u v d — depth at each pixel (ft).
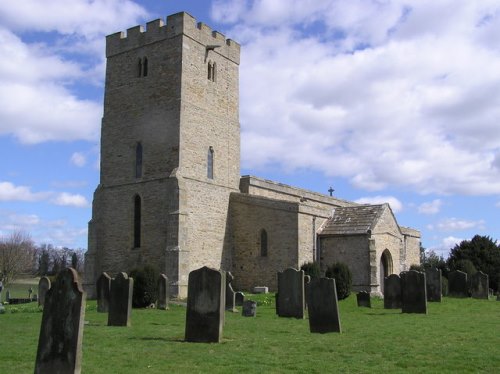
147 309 92.32
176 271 122.72
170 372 39.68
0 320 74.49
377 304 101.86
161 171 132.16
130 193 136.05
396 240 140.05
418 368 41.01
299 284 76.59
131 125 139.23
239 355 45.88
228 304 89.97
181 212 126.00
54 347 38.09
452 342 52.65
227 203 142.20
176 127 131.44
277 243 132.67
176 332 60.54
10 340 54.65
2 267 254.88
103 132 143.33
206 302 53.16
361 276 127.44
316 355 45.98
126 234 134.82
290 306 76.89
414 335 57.62
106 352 47.26
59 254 415.85
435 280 106.42
